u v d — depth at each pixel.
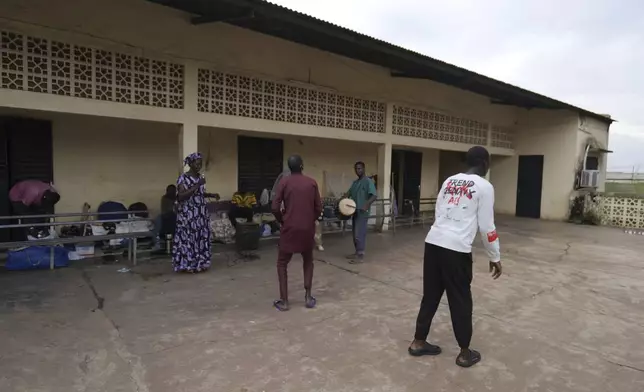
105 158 6.86
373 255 7.11
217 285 5.10
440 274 3.32
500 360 3.38
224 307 4.36
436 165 13.44
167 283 5.09
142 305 4.32
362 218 6.68
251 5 5.13
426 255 3.38
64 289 4.70
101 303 4.32
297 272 5.83
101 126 6.79
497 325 4.13
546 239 9.41
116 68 5.50
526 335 3.91
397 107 9.52
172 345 3.44
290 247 4.29
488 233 3.20
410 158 12.48
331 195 10.16
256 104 6.94
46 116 6.29
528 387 2.98
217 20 5.80
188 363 3.14
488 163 3.44
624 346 3.73
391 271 6.06
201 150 7.84
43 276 5.16
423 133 10.22
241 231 6.91
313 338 3.67
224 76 6.53
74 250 5.99
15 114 6.05
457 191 3.27
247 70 6.71
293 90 7.45
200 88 6.28
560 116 12.73
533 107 12.80
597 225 12.00
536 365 3.32
